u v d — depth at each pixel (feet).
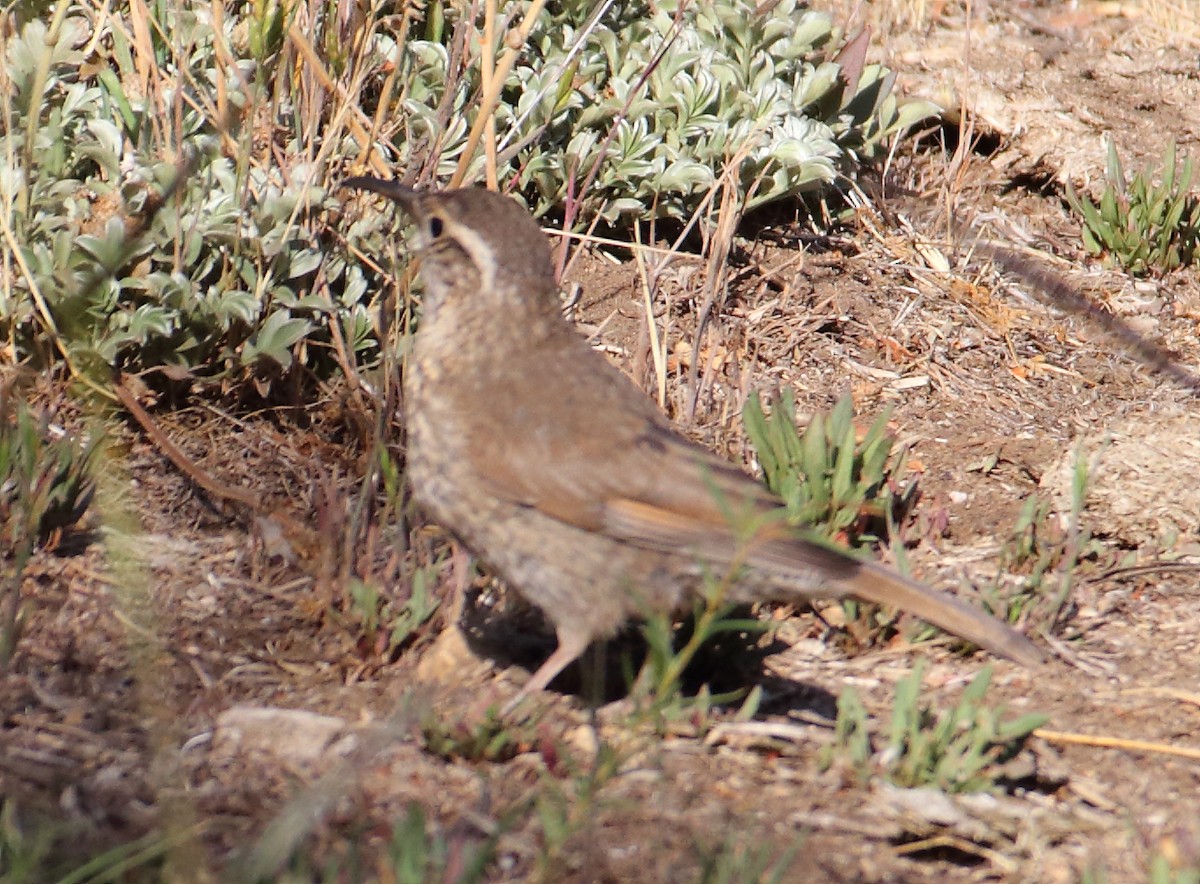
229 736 26.14
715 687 29.30
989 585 32.35
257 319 35.91
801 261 44.04
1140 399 41.52
